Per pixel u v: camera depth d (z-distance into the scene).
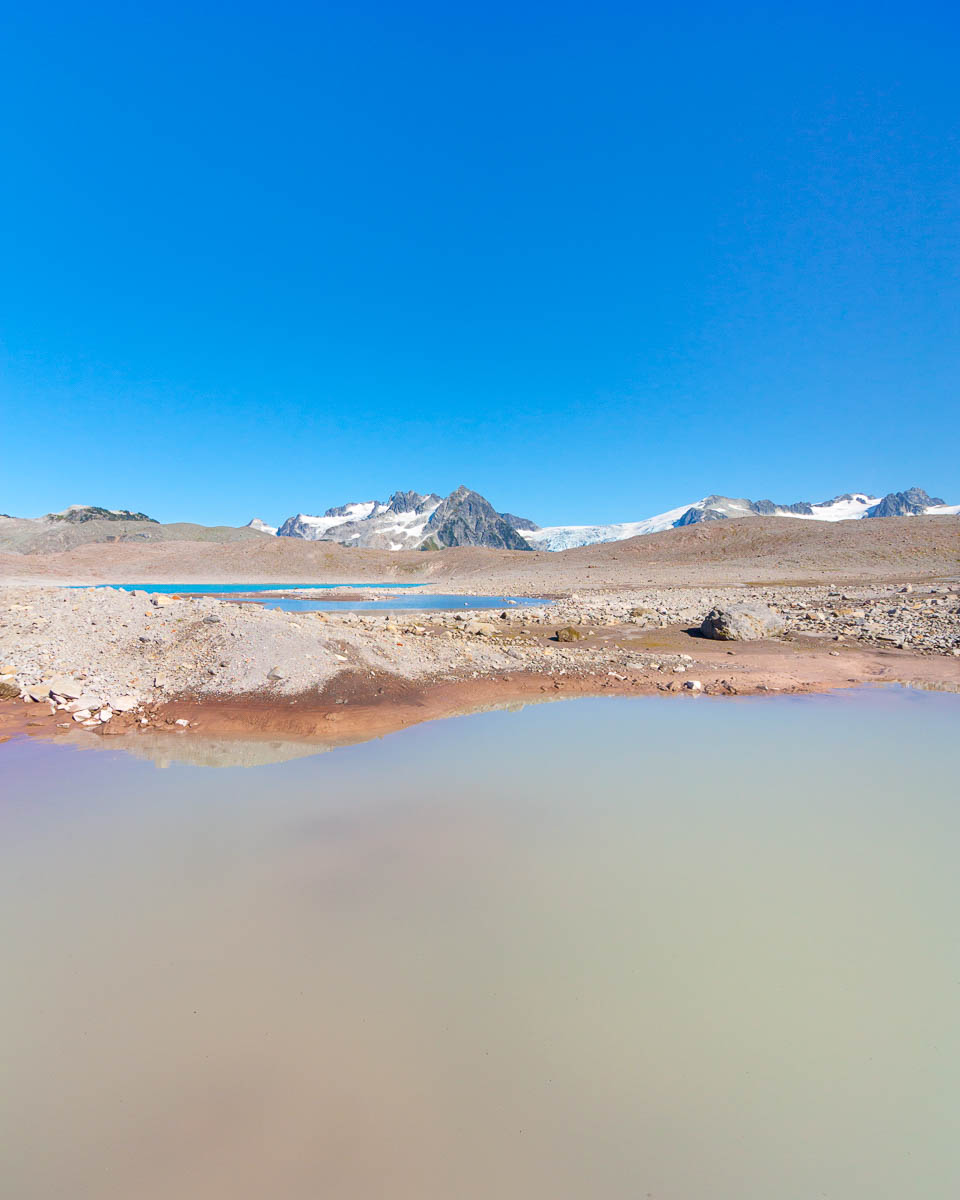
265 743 10.84
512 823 7.43
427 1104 3.59
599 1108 3.58
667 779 9.02
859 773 9.33
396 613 38.50
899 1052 3.94
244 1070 3.81
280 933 5.15
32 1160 3.25
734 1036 4.06
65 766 9.53
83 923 5.28
